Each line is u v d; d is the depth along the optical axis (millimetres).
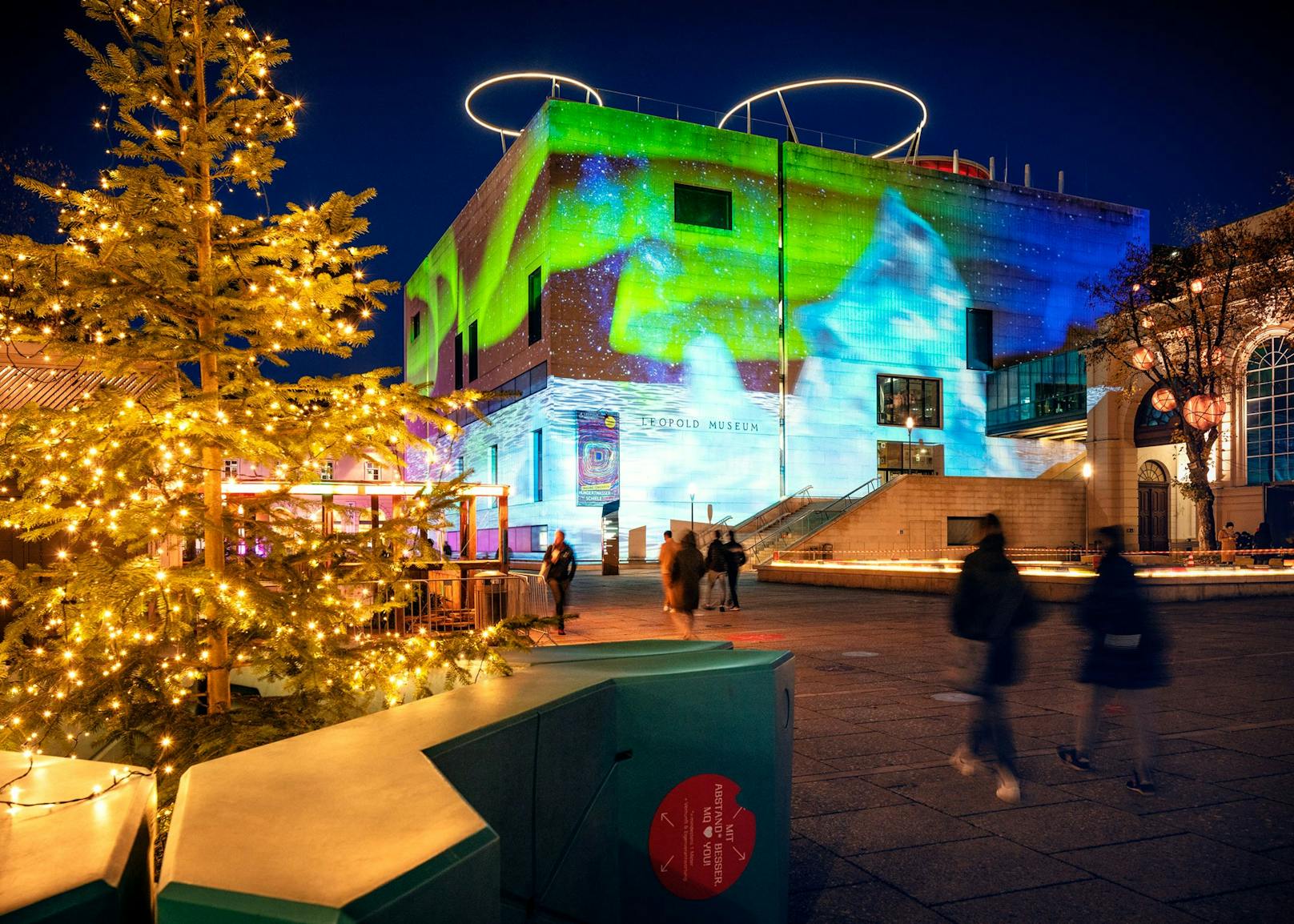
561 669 3193
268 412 4434
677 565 12039
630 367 45906
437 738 1979
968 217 54531
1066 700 8305
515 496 49719
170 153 4195
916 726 7301
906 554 37750
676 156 47656
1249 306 28531
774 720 3383
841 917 3752
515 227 50156
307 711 4000
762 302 48969
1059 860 4340
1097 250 57969
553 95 50938
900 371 52000
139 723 3762
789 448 48781
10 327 3861
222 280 4336
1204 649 11453
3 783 1552
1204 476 26703
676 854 3113
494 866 1374
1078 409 46250
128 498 3986
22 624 3598
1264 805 5145
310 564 4301
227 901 1061
